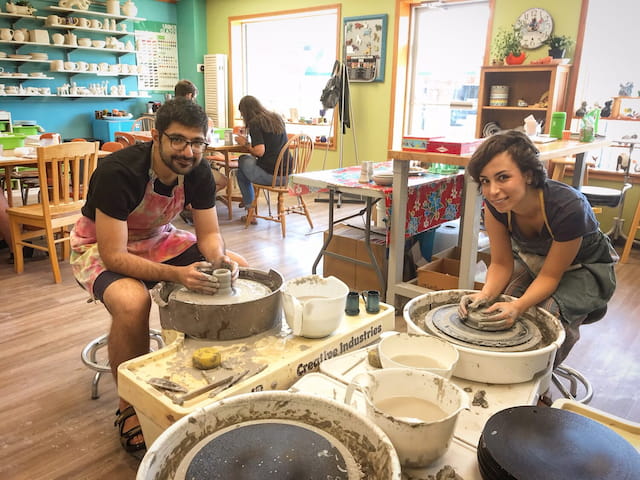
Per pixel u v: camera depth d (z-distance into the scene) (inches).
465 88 213.8
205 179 72.9
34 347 93.2
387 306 56.5
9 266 137.5
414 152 95.3
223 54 287.4
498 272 60.3
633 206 169.9
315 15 252.5
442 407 34.4
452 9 209.9
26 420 72.0
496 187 51.1
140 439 64.6
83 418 72.8
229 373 41.6
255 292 54.4
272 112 175.2
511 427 31.7
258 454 28.9
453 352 41.1
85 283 67.4
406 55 222.4
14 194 231.3
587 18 167.2
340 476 27.6
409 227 109.7
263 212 210.2
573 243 55.4
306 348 46.3
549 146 108.0
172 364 43.1
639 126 164.4
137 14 280.5
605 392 82.0
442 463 32.1
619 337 101.8
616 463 28.7
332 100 216.4
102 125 267.3
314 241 166.9
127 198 63.9
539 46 177.2
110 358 62.3
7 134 171.2
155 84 296.2
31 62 246.2
